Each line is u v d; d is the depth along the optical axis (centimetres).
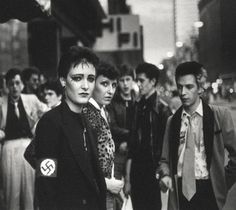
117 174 346
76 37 1269
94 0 1251
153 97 369
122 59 2381
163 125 361
